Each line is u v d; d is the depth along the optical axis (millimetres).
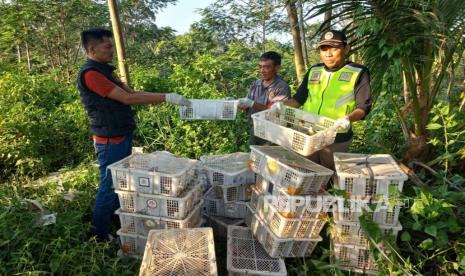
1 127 4949
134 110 5812
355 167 2633
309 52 8594
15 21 10438
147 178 2746
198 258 2404
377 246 2389
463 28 3148
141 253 2961
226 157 3545
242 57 8602
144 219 2869
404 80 3760
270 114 3156
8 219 2758
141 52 11773
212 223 3402
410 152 3533
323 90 3111
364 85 2926
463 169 3490
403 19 2881
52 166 5148
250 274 2600
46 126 5320
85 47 2947
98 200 3123
